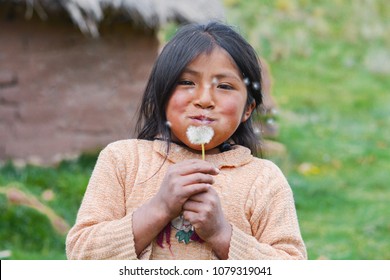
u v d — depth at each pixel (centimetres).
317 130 1945
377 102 2294
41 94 1344
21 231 920
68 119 1370
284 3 2812
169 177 343
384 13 2961
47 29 1349
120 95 1426
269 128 1588
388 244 1103
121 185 375
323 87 2367
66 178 1219
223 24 385
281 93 2280
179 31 380
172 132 378
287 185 381
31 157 1329
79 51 1384
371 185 1519
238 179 372
